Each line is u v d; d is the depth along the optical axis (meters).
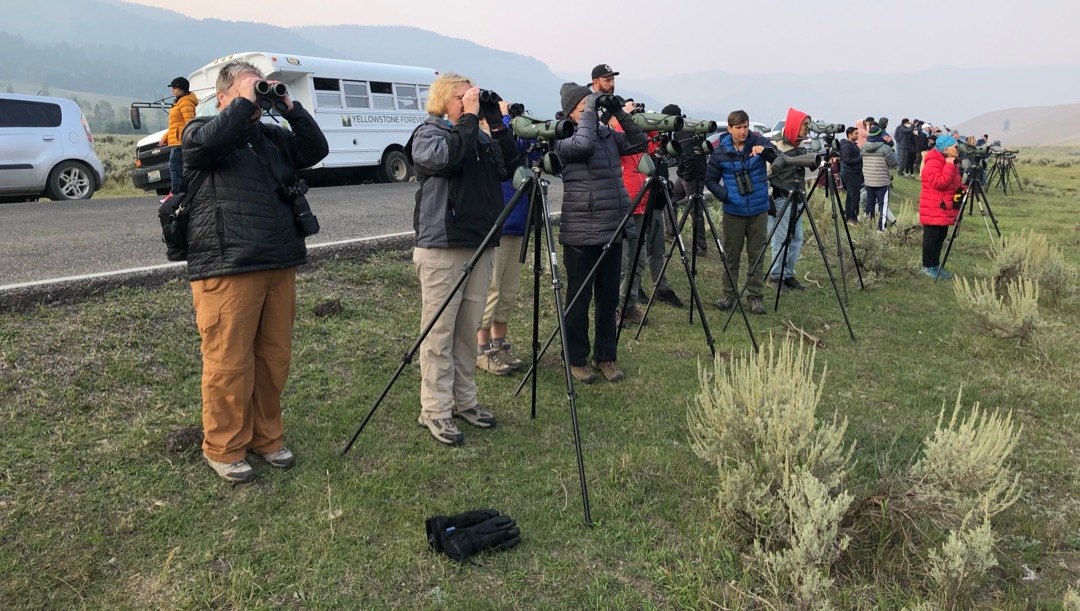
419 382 4.90
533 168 3.95
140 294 5.21
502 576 2.94
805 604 2.66
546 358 5.68
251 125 3.36
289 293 3.58
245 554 3.00
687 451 4.10
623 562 3.07
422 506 3.41
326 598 2.77
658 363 5.70
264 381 3.61
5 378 3.94
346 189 13.86
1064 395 5.35
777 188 8.18
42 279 5.16
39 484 3.28
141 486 3.38
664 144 5.20
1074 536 3.38
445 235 3.88
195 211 3.23
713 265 9.51
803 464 3.22
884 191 12.78
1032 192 24.64
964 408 5.02
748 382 3.66
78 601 2.70
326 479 3.59
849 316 7.48
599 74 6.11
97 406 3.95
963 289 8.84
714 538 3.14
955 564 2.72
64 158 11.83
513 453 4.02
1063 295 8.42
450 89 3.80
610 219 4.91
